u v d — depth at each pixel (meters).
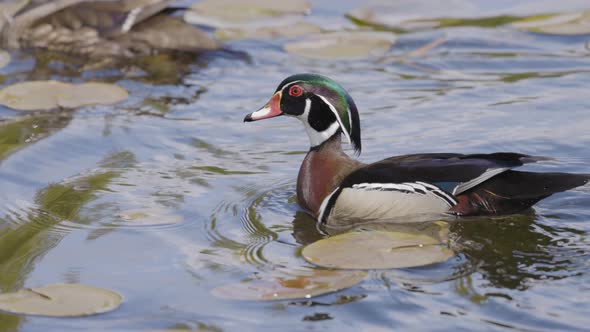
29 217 11.91
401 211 11.38
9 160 13.81
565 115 15.32
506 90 16.70
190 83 17.52
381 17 20.92
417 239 10.55
